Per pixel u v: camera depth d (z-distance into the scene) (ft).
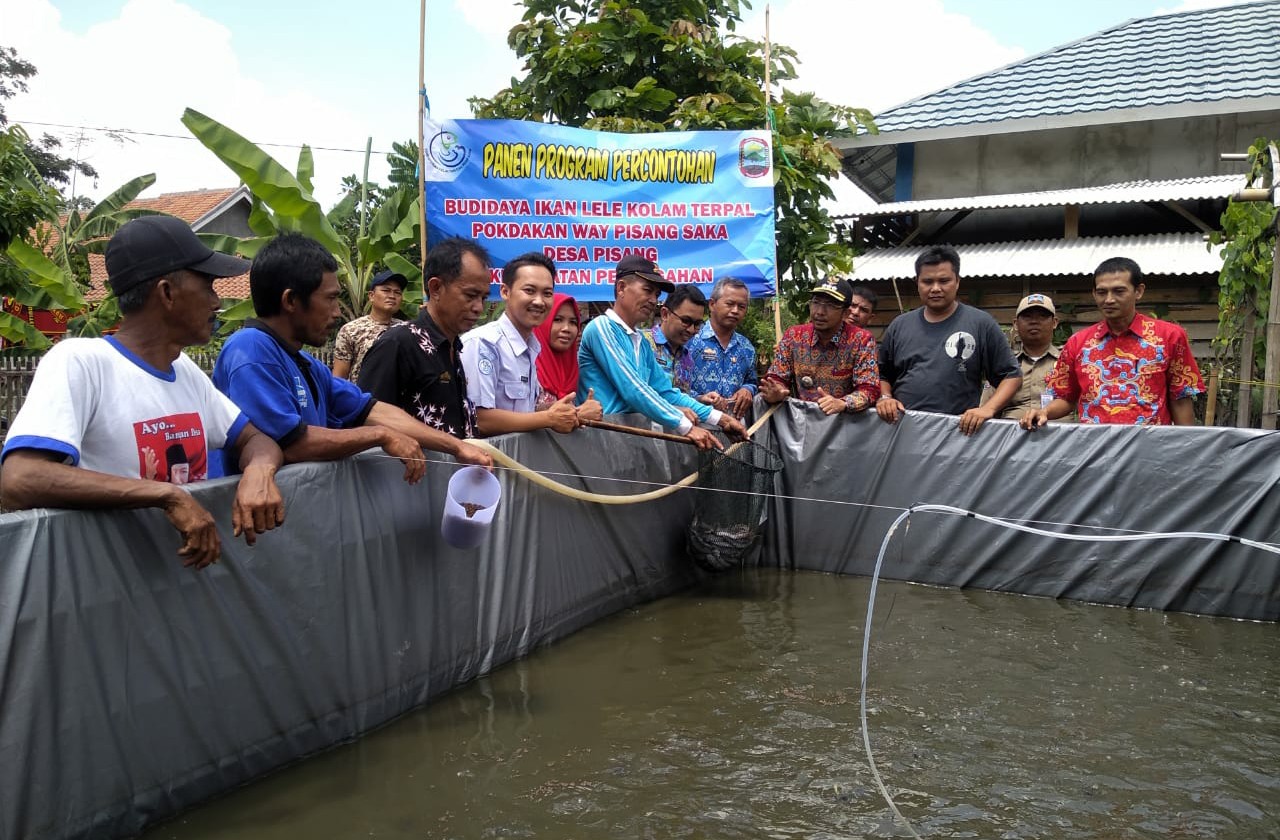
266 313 10.78
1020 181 44.32
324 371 11.65
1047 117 41.83
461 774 10.66
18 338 34.83
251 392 10.32
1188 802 10.32
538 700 13.05
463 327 13.44
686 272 22.81
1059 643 15.96
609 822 9.66
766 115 26.71
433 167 21.34
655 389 18.95
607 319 18.01
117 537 8.61
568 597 16.03
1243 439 17.63
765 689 13.58
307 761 10.80
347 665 11.40
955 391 20.31
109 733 8.54
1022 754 11.50
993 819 9.91
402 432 11.89
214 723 9.65
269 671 10.30
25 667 7.80
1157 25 49.39
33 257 33.12
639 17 29.45
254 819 9.41
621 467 17.66
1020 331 21.20
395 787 10.28
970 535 19.74
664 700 13.12
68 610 8.15
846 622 17.07
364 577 11.64
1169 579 18.12
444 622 13.14
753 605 18.24
